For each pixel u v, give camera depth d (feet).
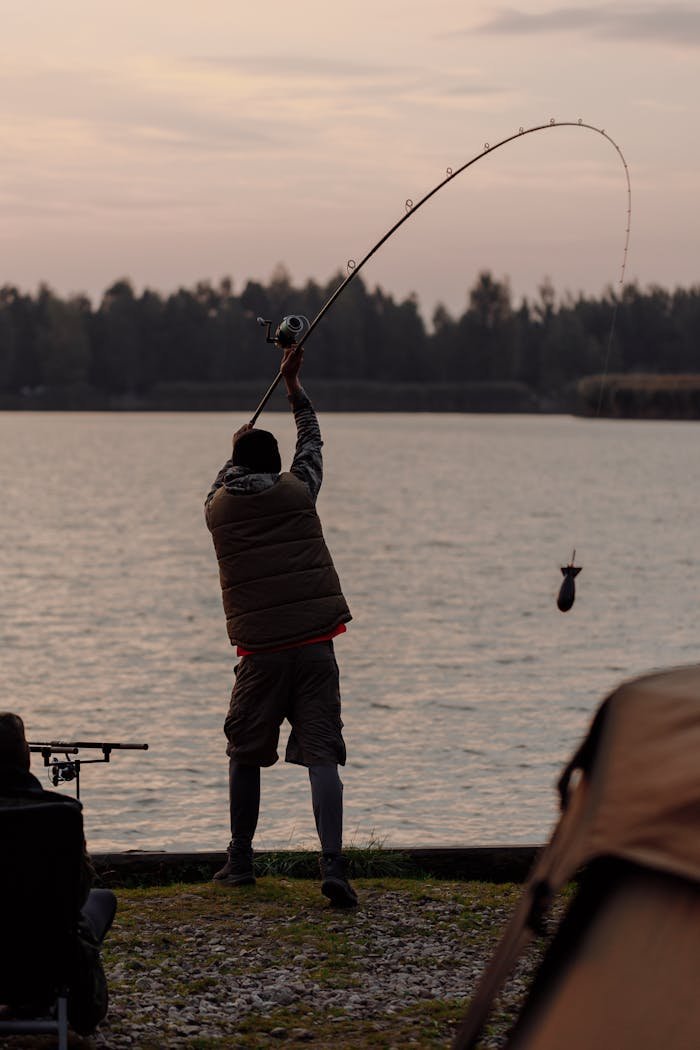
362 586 116.37
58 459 357.20
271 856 27.27
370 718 60.18
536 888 12.59
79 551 142.92
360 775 48.85
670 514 204.33
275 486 23.54
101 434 558.56
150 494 237.45
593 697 66.08
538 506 219.20
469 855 27.66
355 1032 18.21
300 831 40.55
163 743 54.08
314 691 23.73
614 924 12.05
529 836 40.52
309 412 25.49
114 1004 19.15
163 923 22.99
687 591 112.57
